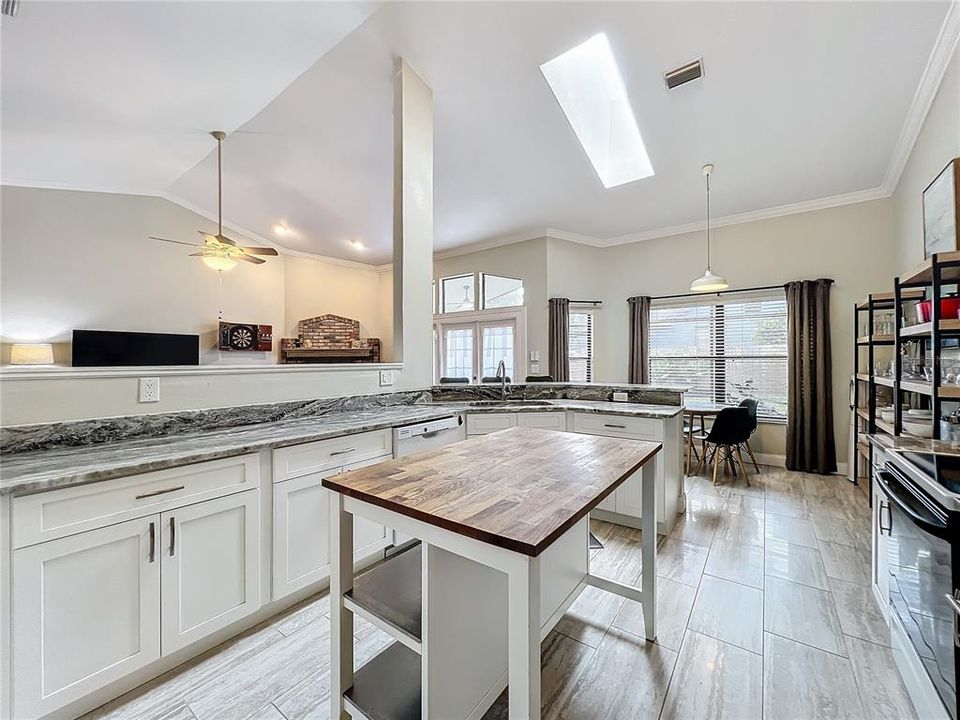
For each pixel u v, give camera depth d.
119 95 2.82
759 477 4.17
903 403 3.26
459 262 6.48
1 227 4.19
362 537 2.28
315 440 2.02
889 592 1.70
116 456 1.54
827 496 3.56
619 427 2.99
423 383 3.29
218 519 1.68
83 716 1.37
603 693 1.48
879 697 1.45
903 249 3.66
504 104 3.25
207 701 1.45
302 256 6.92
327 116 3.44
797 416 4.38
